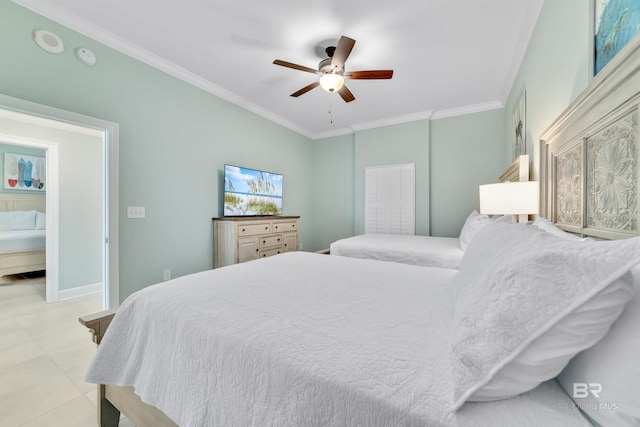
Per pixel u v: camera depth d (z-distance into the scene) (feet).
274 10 6.53
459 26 7.04
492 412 1.72
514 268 1.96
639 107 2.45
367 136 15.25
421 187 13.78
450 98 11.69
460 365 1.86
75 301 10.14
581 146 3.69
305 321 3.06
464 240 8.34
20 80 6.05
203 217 10.38
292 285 4.47
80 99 6.98
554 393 1.89
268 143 13.75
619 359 1.56
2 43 5.82
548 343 1.68
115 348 3.70
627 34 2.95
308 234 17.19
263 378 2.40
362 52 8.18
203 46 7.98
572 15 4.49
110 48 7.55
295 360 2.35
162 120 8.92
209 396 2.70
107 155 7.54
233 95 11.39
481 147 12.56
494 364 1.74
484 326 1.87
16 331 7.60
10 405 4.77
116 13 6.65
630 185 2.64
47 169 10.27
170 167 9.19
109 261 7.59
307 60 8.71
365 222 15.38
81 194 11.02
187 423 2.75
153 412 3.52
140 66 8.28
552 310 1.67
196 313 3.28
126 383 3.48
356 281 4.73
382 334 2.74
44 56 6.38
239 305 3.52
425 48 7.98
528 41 7.29
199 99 10.16
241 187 11.65
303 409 2.15
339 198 16.63
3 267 12.22
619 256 1.56
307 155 17.01
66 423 4.41
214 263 10.78
